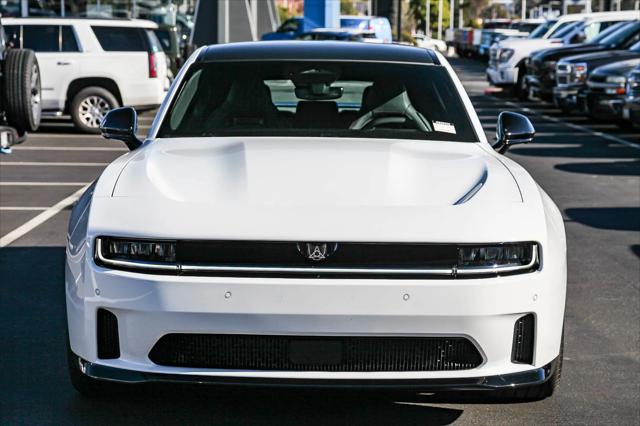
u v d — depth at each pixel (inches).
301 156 185.6
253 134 208.2
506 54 1142.3
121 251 161.9
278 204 165.2
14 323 251.3
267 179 173.8
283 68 227.5
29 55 418.0
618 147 673.6
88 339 164.4
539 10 4101.9
